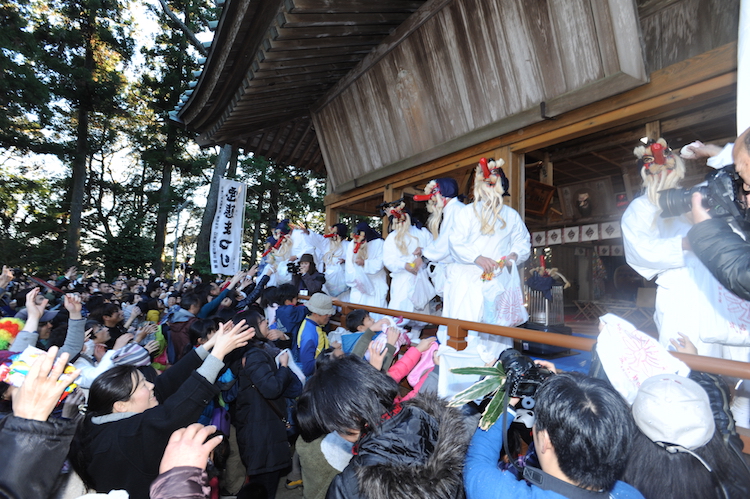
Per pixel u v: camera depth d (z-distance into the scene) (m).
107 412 1.62
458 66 4.48
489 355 2.24
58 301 6.44
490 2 3.97
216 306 4.66
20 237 21.38
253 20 4.46
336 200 7.32
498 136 4.23
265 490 2.61
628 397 1.18
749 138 1.08
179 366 1.97
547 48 3.67
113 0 24.62
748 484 1.11
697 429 0.96
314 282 5.98
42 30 22.70
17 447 0.96
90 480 1.49
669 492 1.09
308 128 7.56
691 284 2.05
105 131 28.73
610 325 1.27
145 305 5.40
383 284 5.61
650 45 3.54
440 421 1.20
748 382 1.88
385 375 1.26
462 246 3.26
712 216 1.24
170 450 1.08
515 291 3.28
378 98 5.61
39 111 20.23
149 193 27.75
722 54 2.73
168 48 26.19
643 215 2.16
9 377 1.14
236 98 5.84
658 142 2.16
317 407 1.22
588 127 3.50
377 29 4.98
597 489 0.98
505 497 1.03
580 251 10.87
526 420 1.30
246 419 2.66
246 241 32.56
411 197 6.32
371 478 1.05
